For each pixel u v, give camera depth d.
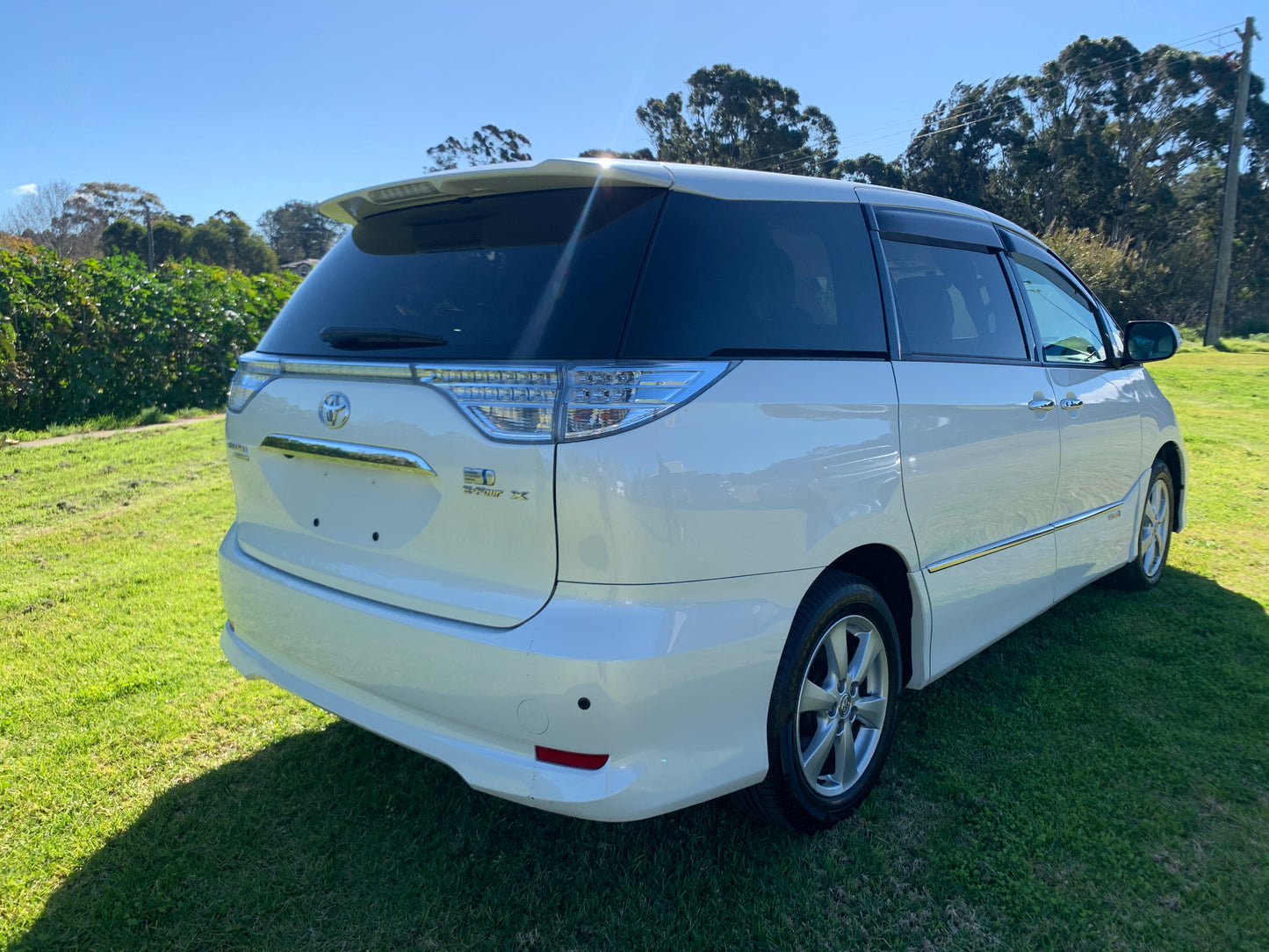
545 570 1.89
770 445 2.09
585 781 1.89
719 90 48.12
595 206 2.13
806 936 2.07
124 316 10.59
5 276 9.27
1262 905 2.18
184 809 2.58
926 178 48.03
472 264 2.21
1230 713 3.17
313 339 2.42
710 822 2.54
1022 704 3.24
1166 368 18.80
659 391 1.91
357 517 2.24
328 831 2.48
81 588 4.48
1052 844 2.42
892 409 2.47
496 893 2.22
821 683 2.41
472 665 1.95
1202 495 6.66
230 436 2.66
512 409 1.90
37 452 8.12
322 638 2.28
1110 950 2.03
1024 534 3.20
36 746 2.91
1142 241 44.78
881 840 2.44
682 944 2.04
